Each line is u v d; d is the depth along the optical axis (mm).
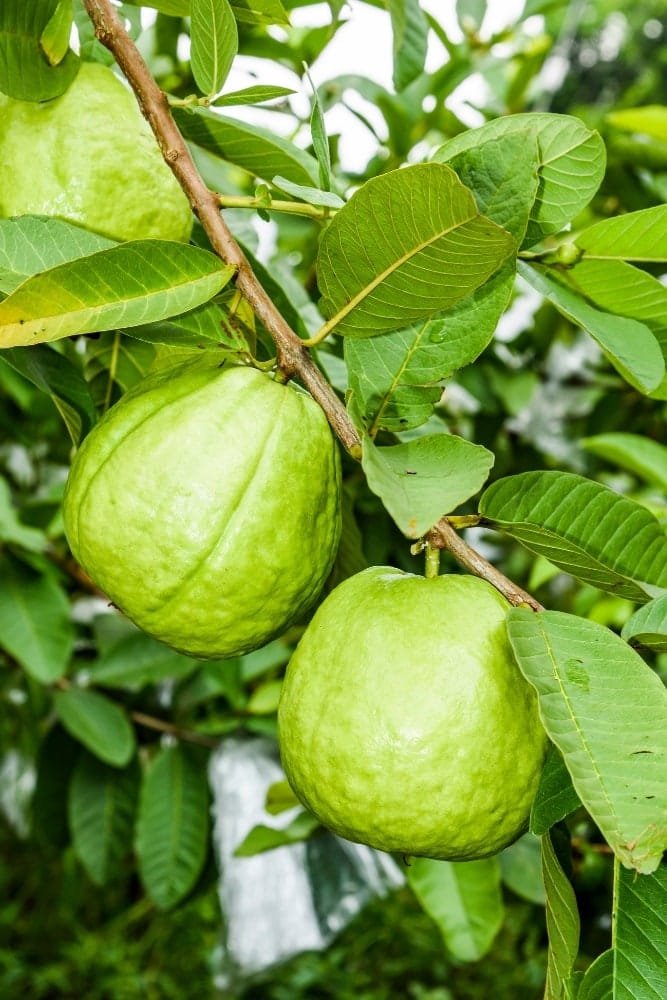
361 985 1924
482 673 541
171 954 1993
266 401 568
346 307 558
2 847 2090
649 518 582
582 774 493
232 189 854
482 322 577
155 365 620
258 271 656
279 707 571
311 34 915
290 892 979
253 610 568
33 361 620
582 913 972
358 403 570
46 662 931
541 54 1167
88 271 532
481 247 519
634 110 936
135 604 566
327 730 544
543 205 602
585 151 591
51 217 597
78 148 611
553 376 1248
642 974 508
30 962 1940
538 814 531
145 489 557
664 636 541
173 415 563
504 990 1924
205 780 1029
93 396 688
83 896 2053
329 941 971
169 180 631
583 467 1202
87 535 565
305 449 571
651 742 502
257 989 1742
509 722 542
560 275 624
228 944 967
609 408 1179
